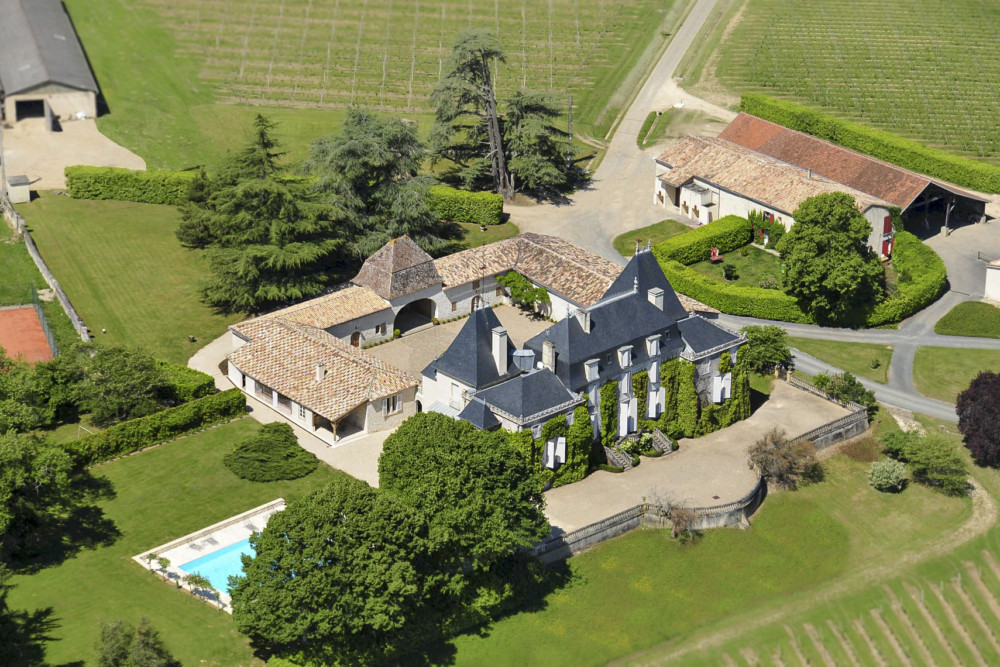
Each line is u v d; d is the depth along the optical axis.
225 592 105.19
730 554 115.75
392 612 96.50
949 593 114.25
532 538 105.94
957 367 142.38
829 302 147.38
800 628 109.38
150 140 192.62
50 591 104.19
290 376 128.62
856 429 131.88
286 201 146.12
